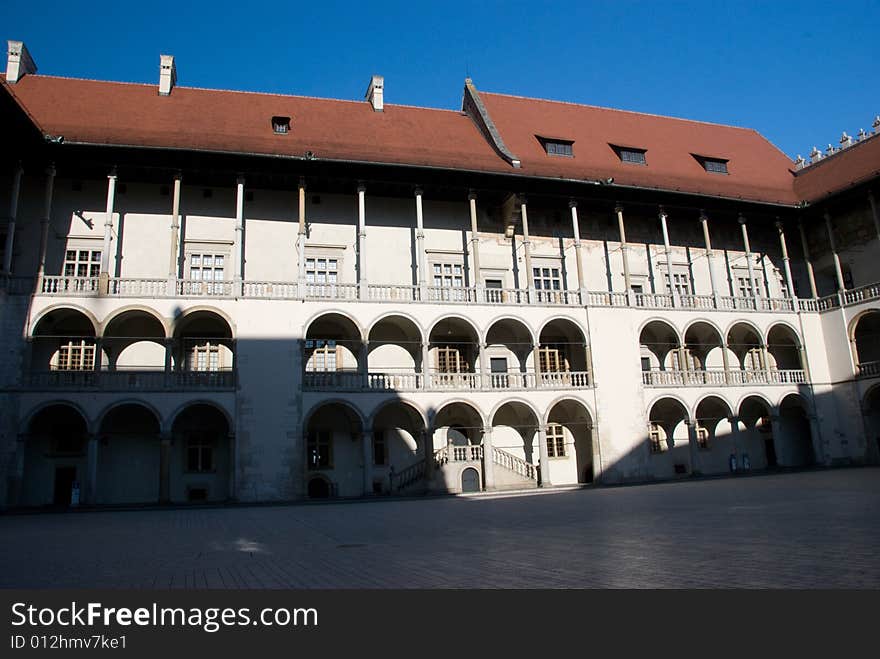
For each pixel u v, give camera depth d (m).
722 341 39.12
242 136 33.41
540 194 37.09
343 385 31.94
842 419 40.34
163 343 31.20
